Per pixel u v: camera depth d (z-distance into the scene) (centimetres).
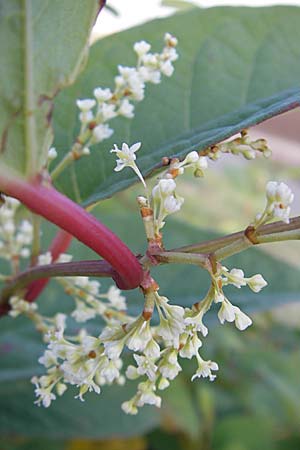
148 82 19
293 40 20
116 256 11
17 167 11
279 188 10
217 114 19
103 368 12
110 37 20
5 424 27
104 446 33
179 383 34
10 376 21
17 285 15
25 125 11
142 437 34
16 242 17
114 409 28
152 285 11
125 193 38
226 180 58
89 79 20
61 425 27
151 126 19
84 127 16
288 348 39
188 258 11
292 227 11
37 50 11
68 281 16
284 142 64
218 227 53
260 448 35
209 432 35
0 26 11
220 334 35
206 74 20
